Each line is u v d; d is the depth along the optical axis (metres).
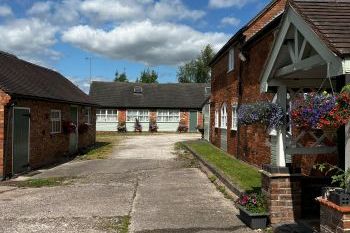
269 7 18.14
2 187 13.55
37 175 16.19
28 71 22.03
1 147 14.95
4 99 15.04
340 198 5.28
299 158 11.65
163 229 8.37
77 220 9.09
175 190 12.47
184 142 30.20
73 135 24.22
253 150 16.33
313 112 5.55
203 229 8.31
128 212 9.77
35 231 8.27
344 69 5.37
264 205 8.48
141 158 21.44
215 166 16.02
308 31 6.39
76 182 14.33
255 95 16.14
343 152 6.18
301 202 8.40
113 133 46.47
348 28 6.21
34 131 18.05
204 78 88.62
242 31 17.83
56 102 20.39
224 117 23.28
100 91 49.94
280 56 7.70
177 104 49.03
